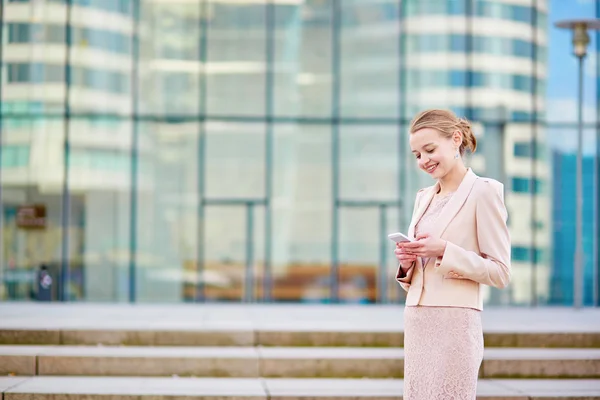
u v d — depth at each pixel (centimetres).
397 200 2325
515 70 2300
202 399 916
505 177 2292
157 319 1328
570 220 2284
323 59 2336
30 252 2294
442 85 2311
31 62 2294
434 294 496
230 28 2334
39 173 2292
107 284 2305
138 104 2317
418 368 499
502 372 1036
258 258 2333
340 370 1043
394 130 2327
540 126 2302
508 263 501
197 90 2328
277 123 2334
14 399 910
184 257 2327
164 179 2325
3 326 1151
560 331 1143
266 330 1141
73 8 2298
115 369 1038
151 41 2325
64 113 2292
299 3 2338
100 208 2305
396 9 2327
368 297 2314
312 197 2333
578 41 1675
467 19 2309
